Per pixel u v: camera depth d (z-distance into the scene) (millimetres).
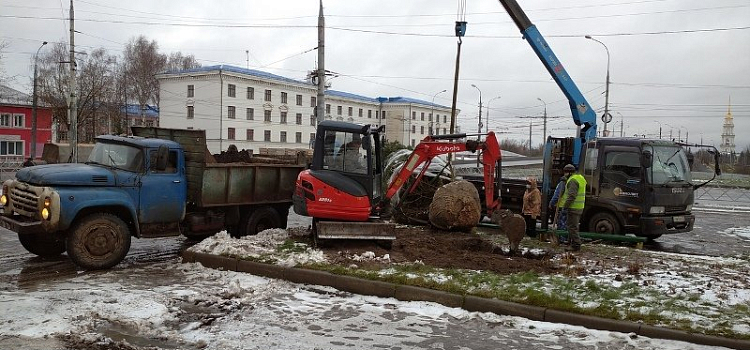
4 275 8922
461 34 22297
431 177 16016
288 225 16562
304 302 7641
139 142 10266
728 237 16422
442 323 6848
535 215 14578
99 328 6293
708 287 8242
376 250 10375
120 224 9633
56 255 10578
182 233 11328
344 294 8102
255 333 6312
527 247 11883
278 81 70750
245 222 12453
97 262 9398
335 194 10430
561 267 9648
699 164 19562
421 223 15406
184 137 11320
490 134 12406
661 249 13914
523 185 16594
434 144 12156
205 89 65188
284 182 12969
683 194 14141
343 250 10258
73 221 9273
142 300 7320
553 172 15633
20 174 9766
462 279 8188
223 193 11570
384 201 11992
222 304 7398
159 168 10117
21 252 10891
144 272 9328
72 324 6324
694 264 10328
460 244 11688
